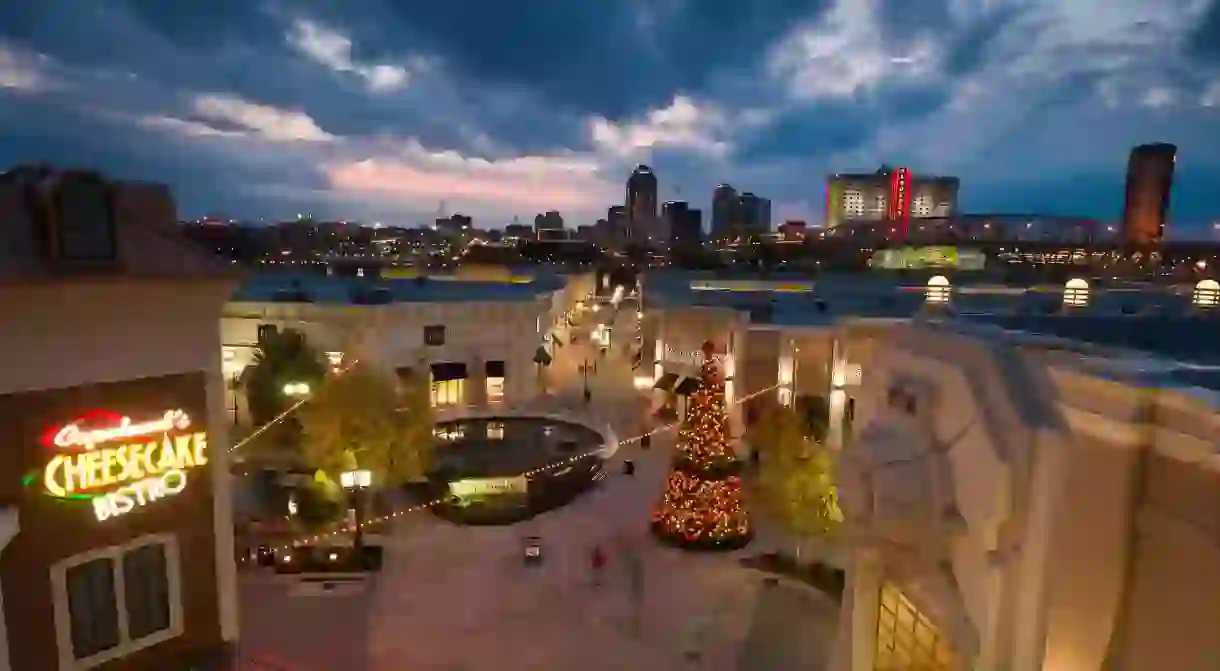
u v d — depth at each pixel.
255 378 36.81
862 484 8.48
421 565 23.81
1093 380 6.06
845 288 45.41
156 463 11.28
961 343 7.95
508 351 45.81
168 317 11.30
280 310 40.94
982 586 6.57
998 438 6.53
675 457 26.52
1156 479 5.40
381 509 28.73
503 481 31.42
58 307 9.98
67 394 10.30
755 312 39.28
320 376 36.50
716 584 22.62
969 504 7.04
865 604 9.20
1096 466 5.89
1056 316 12.95
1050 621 6.09
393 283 53.34
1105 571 5.78
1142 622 5.45
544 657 18.56
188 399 11.66
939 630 7.62
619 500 30.45
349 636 19.36
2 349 9.66
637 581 22.81
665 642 19.31
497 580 22.84
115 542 10.86
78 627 10.57
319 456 24.88
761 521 27.56
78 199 10.08
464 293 47.84
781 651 18.81
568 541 25.98
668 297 46.22
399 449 25.55
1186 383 5.68
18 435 9.90
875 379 10.62
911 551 8.08
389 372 40.69
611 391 52.22
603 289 116.56
